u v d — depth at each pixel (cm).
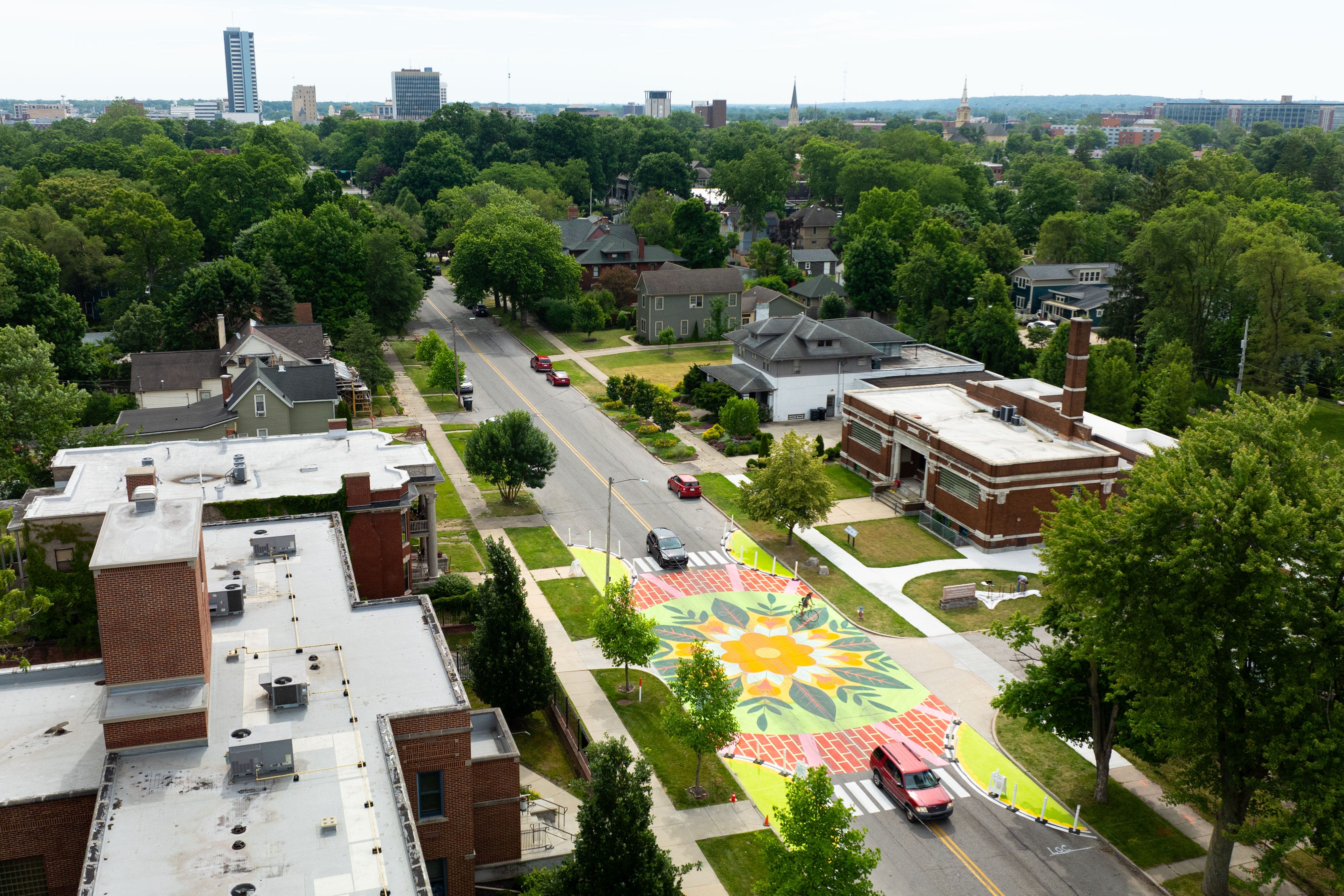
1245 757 3189
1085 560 3319
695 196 19350
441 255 17000
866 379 9144
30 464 6072
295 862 2323
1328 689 3128
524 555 6066
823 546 6334
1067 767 4125
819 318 12538
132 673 2738
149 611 2708
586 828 2639
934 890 3359
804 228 17088
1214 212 9550
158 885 2230
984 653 5047
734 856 3522
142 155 18525
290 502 4728
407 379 10194
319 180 13862
